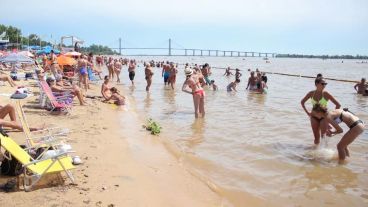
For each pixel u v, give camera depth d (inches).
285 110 601.3
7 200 206.7
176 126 463.2
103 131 400.8
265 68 2834.6
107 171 270.4
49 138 288.7
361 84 893.8
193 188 257.3
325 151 354.0
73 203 208.8
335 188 263.3
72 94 555.8
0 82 691.4
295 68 2947.8
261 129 449.1
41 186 229.8
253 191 256.1
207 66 984.9
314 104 375.9
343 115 329.1
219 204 232.5
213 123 484.4
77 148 322.7
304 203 237.8
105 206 209.6
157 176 275.0
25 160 226.7
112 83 1091.9
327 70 2605.8
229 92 874.1
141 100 717.3
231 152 349.1
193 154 340.8
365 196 249.6
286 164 314.3
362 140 399.9
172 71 927.0
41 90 498.3
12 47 2677.2
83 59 772.6
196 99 518.0
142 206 217.6
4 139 230.7
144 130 429.1
